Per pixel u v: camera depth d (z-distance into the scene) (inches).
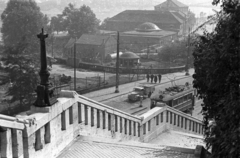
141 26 6579.7
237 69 450.9
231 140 407.5
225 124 437.7
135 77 3565.5
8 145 381.4
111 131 658.2
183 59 4672.7
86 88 2908.5
